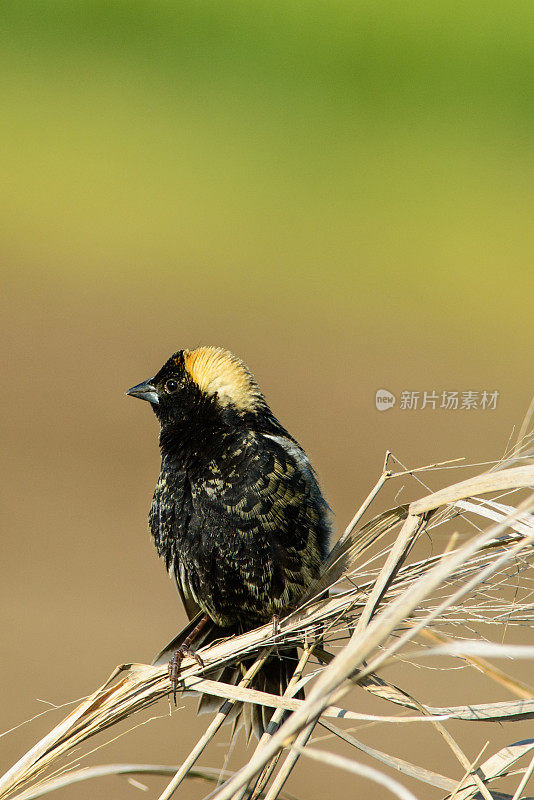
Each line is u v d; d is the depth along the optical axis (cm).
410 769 372
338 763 368
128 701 374
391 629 368
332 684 368
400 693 372
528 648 368
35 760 373
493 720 372
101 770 371
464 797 371
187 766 372
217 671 377
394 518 375
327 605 375
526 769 371
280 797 374
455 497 372
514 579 372
